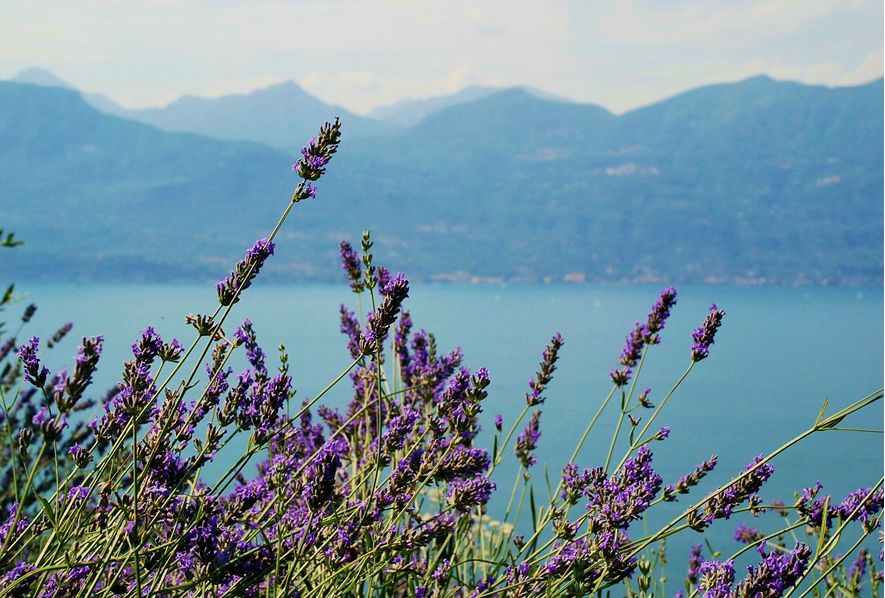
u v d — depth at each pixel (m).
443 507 3.38
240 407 2.55
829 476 25.81
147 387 2.30
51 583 2.29
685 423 50.38
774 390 76.00
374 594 3.08
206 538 2.29
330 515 2.70
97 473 2.23
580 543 2.99
